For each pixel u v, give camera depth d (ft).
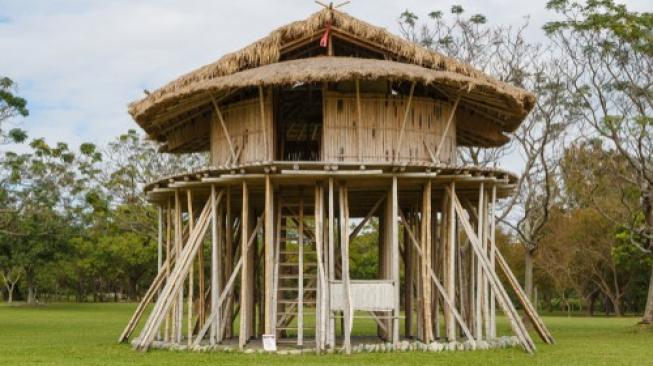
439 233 79.71
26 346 76.23
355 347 64.80
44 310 196.85
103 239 231.50
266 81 63.62
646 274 208.44
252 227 82.84
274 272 69.97
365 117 69.51
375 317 73.72
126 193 157.79
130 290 296.30
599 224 195.21
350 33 72.02
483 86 68.23
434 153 71.61
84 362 58.49
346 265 65.67
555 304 263.08
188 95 68.28
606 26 98.43
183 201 82.58
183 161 158.20
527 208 119.44
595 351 72.43
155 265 249.96
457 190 76.28
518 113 76.38
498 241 212.64
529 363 58.70
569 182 129.80
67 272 263.70
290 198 77.20
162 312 68.08
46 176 129.29
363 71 63.31
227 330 78.69
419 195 76.43
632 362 62.39
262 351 64.08
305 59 70.33
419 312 75.15
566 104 112.98
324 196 75.10
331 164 63.87
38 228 138.10
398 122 70.13
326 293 65.41
